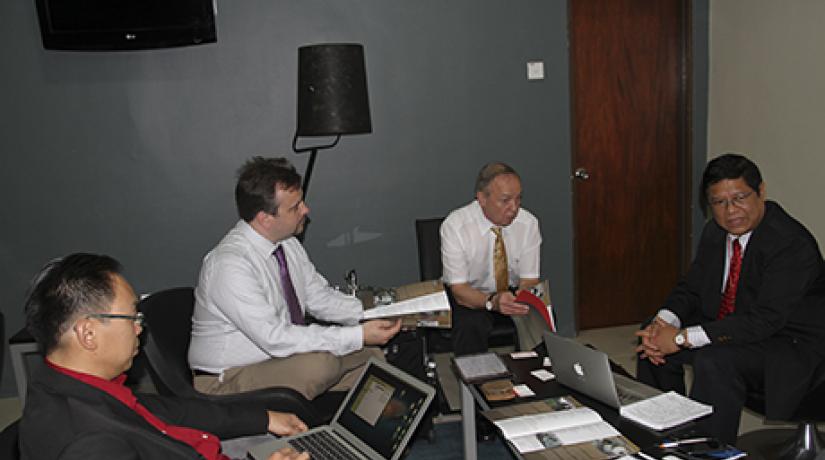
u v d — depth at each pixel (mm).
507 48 3496
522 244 2920
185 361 2152
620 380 1920
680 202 3867
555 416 1652
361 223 3531
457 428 2725
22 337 2572
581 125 3684
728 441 2062
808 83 3020
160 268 3414
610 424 1634
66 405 1214
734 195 2105
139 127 3287
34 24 3131
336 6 3328
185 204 3379
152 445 1264
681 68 3729
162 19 3102
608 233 3838
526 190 3648
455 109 3508
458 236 2852
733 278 2264
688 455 1443
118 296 1270
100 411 1222
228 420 1697
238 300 2104
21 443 1210
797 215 3166
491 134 3562
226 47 3277
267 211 2184
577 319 3846
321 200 3482
